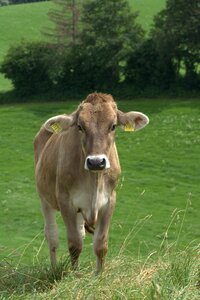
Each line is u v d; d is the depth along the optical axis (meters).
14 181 47.22
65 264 11.41
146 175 49.16
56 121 11.70
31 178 48.25
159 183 46.50
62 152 11.70
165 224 33.25
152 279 9.56
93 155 10.57
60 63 88.12
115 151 11.70
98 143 10.70
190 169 51.16
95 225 11.55
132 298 8.85
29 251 23.39
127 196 41.66
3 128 71.00
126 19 88.88
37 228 33.84
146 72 84.88
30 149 60.66
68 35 91.19
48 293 9.93
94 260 12.51
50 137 13.16
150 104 78.81
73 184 11.40
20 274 11.32
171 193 43.16
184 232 31.38
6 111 80.00
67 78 88.81
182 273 9.70
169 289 8.93
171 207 38.91
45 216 13.11
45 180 12.64
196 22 81.50
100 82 87.31
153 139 61.22
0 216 36.72
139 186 45.16
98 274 10.51
